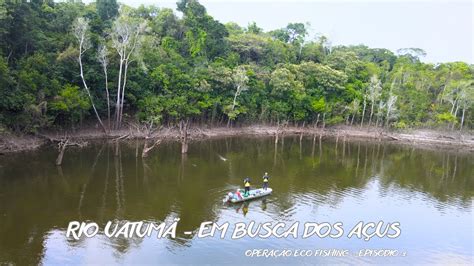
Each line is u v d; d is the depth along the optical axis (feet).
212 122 281.74
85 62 220.23
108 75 228.84
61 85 201.36
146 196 119.85
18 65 181.88
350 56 384.47
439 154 257.55
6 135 172.86
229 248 89.20
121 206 109.91
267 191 128.16
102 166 156.56
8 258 77.56
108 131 225.15
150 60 258.57
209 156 193.57
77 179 134.82
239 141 258.37
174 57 277.44
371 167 192.85
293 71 333.62
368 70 385.29
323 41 442.50
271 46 371.35
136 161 170.09
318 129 329.93
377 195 139.33
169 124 255.09
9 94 163.02
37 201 110.42
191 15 329.72
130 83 234.58
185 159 181.78
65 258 79.36
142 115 235.61
